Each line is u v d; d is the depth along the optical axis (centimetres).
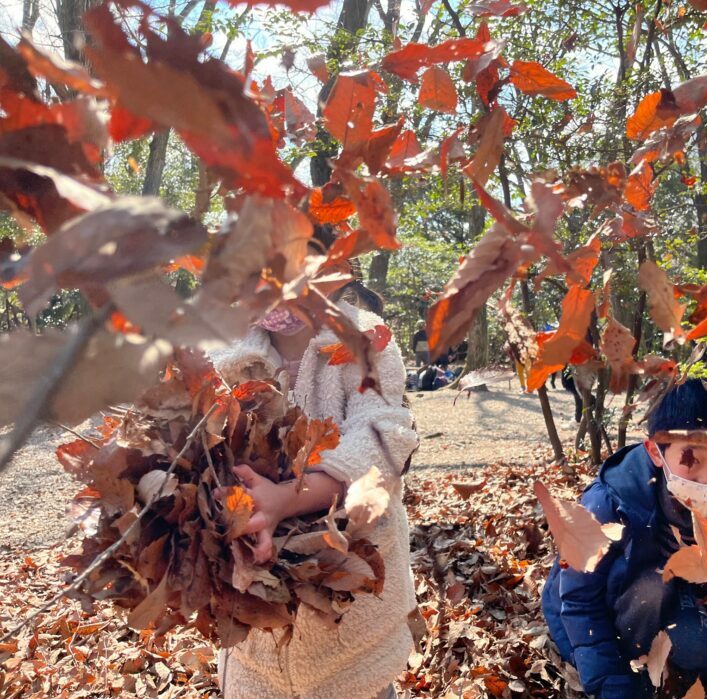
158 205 39
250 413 111
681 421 139
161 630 109
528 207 59
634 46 118
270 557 103
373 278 1386
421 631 128
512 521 393
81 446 109
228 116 39
